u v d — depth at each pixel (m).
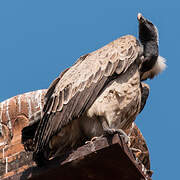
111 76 14.12
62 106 13.84
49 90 14.46
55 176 13.39
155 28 15.34
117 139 12.80
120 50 14.48
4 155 17.09
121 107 14.07
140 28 15.23
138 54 14.66
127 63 14.30
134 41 14.78
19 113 17.55
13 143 17.25
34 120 14.30
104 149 12.83
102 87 13.99
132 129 16.84
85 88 13.93
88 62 14.47
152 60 14.90
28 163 16.72
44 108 14.04
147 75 15.42
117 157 12.97
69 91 13.98
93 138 13.45
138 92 14.36
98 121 14.01
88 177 13.40
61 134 14.01
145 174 14.35
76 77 14.17
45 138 13.67
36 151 13.53
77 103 13.80
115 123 14.09
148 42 15.08
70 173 13.32
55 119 13.77
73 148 14.41
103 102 13.92
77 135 14.23
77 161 13.07
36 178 13.43
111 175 13.37
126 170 13.24
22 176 13.54
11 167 16.80
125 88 14.14
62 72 14.68
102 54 14.54
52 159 13.42
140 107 15.13
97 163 13.11
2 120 17.62
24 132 14.33
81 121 14.12
